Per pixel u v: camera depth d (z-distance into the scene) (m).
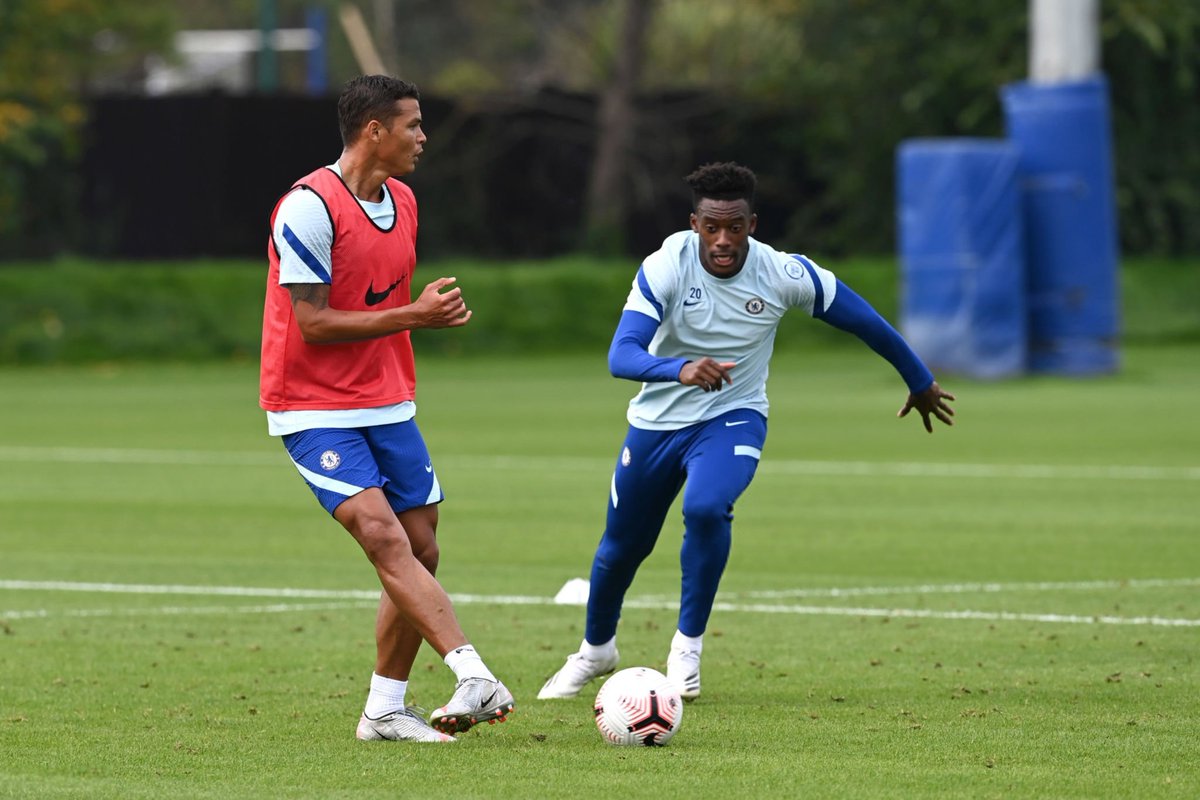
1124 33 132.25
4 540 43.25
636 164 140.50
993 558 39.78
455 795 19.62
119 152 127.81
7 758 21.61
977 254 91.00
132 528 45.38
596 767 21.00
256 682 26.84
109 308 115.25
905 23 139.12
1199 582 36.38
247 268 120.12
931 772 20.64
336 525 45.97
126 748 22.19
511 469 58.00
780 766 21.00
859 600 34.50
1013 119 94.12
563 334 122.38
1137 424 70.56
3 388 94.19
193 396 88.69
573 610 33.75
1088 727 23.19
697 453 25.61
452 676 27.81
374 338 22.42
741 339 25.73
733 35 169.50
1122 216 134.50
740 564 39.12
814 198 146.62
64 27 131.88
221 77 191.25
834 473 56.50
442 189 136.25
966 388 88.06
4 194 124.31
